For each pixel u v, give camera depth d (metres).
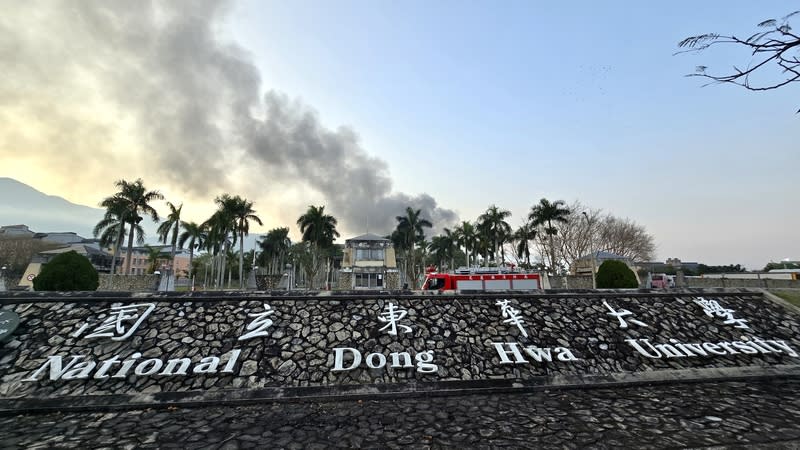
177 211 48.22
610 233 49.97
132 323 8.70
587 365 8.68
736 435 5.58
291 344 8.53
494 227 51.25
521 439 5.45
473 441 5.38
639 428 5.85
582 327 9.95
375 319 9.48
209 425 6.03
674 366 8.85
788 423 6.05
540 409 6.74
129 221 42.47
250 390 7.29
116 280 35.28
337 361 8.11
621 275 15.39
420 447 5.19
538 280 18.80
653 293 11.54
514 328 9.66
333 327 9.12
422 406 6.93
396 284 46.84
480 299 10.62
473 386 7.73
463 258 75.31
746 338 10.04
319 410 6.72
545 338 9.43
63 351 7.88
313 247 53.62
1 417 6.39
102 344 8.12
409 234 54.28
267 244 64.12
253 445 5.29
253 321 9.04
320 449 5.14
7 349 7.83
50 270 11.26
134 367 7.62
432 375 8.03
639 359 9.00
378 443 5.33
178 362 7.76
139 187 42.25
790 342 10.06
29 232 80.19
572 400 7.25
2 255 52.12
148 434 5.67
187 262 97.44
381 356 8.34
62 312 8.87
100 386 7.19
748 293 12.12
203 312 9.25
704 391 7.77
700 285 39.22
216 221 47.91
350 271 47.34
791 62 4.01
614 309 10.77
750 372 8.72
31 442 5.39
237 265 79.56
